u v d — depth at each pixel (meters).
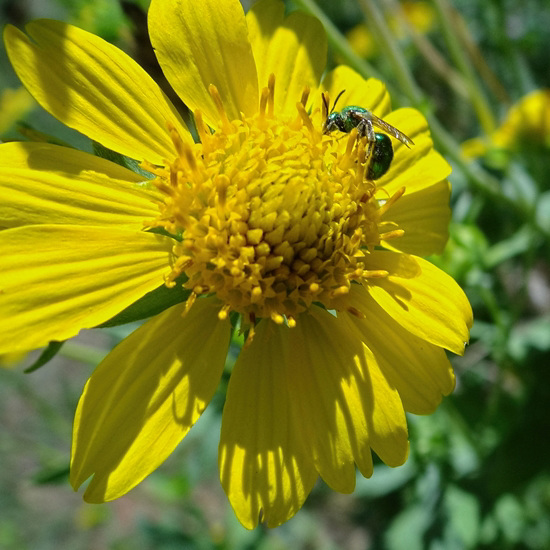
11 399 0.23
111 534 0.23
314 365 0.07
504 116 0.14
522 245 0.11
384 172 0.07
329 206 0.07
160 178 0.07
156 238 0.06
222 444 0.06
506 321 0.12
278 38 0.08
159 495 0.16
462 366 0.12
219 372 0.06
